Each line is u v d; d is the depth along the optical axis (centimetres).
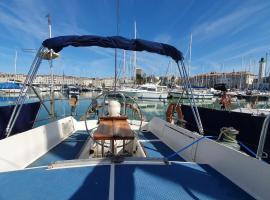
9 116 381
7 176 231
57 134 443
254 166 218
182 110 611
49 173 239
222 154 264
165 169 258
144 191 209
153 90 2367
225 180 238
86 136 487
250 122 405
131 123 590
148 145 430
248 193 212
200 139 319
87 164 259
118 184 220
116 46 357
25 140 322
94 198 196
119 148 387
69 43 341
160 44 366
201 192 212
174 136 417
